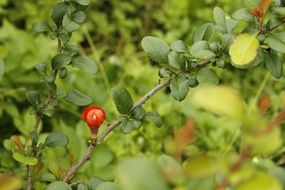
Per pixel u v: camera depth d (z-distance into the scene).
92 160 0.54
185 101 0.60
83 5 0.39
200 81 0.37
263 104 0.26
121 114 0.38
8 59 0.63
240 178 0.24
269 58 0.37
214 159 0.25
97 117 0.37
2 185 0.26
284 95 0.27
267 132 0.24
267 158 0.53
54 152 0.52
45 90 0.62
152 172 0.24
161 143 0.59
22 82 0.63
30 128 0.56
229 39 0.37
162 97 0.63
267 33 0.36
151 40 0.38
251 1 0.36
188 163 0.25
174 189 0.25
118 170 0.24
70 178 0.40
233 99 0.24
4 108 0.60
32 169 0.40
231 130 0.60
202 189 0.25
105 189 0.30
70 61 0.39
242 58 0.33
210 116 0.60
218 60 0.37
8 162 0.50
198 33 0.39
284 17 0.36
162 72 0.38
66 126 0.55
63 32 0.40
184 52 0.38
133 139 0.58
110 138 0.56
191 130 0.25
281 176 0.28
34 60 0.63
